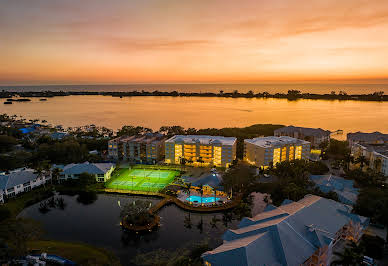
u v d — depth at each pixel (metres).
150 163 179.38
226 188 118.88
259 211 106.12
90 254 80.12
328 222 77.56
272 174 143.12
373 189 99.81
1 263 69.00
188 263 71.00
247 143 176.00
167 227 97.56
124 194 126.12
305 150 173.25
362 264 64.19
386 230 88.56
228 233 73.94
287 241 66.31
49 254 77.38
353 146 185.62
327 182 115.94
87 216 105.62
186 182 134.38
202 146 172.12
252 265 59.22
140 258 79.44
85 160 172.88
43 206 114.19
